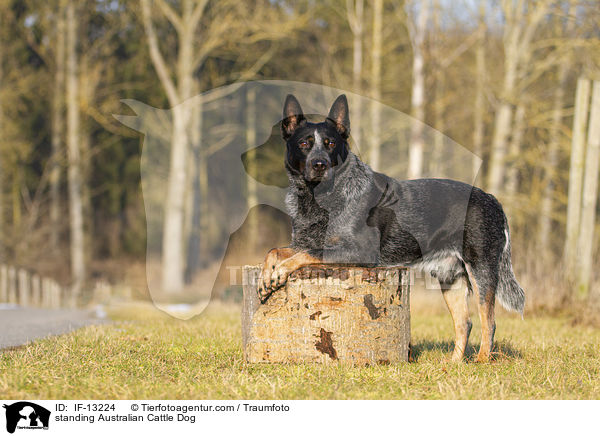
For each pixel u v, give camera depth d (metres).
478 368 5.15
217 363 5.28
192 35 21.38
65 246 27.62
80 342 6.28
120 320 10.19
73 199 23.75
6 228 23.56
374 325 5.20
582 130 11.17
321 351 5.15
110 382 4.35
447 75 20.58
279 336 5.17
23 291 16.47
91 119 25.80
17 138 25.61
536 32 19.81
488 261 5.59
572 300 10.73
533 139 19.84
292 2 22.83
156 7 22.75
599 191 16.73
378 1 20.00
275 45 23.28
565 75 19.47
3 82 23.98
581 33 17.55
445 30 19.33
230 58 24.41
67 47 24.97
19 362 4.91
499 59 20.27
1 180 23.66
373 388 4.39
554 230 20.56
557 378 4.70
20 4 25.80
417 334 7.95
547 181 19.39
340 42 23.89
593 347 6.65
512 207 17.84
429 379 4.70
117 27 25.31
